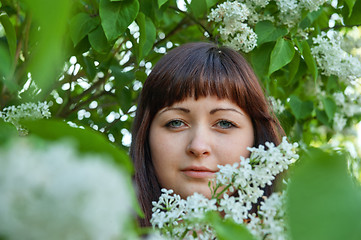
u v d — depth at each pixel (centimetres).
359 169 147
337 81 226
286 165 92
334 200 30
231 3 187
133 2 154
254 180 91
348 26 216
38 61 25
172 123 141
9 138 38
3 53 40
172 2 229
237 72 145
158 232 80
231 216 84
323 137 261
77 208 29
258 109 148
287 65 208
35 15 25
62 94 218
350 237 29
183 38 256
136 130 160
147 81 150
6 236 29
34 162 30
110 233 30
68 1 25
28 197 29
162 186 142
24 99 166
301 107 226
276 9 197
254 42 188
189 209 85
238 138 140
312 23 217
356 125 264
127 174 39
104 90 221
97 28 164
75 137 38
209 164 135
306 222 30
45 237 29
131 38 173
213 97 139
